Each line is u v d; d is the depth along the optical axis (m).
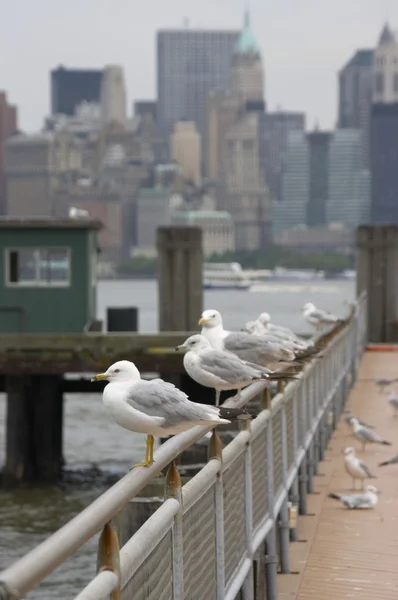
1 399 51.72
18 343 30.61
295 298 168.88
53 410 31.95
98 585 4.85
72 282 36.03
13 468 30.77
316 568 10.70
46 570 4.27
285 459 11.65
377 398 24.08
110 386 6.75
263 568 9.98
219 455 7.69
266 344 11.65
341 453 17.47
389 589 9.92
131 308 38.38
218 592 7.67
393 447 17.95
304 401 14.12
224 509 7.95
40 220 35.62
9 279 36.03
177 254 36.84
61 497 28.44
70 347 30.62
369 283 38.66
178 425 6.68
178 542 6.34
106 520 5.05
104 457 34.31
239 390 9.94
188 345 9.97
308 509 13.42
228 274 190.62
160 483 8.08
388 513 13.06
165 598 6.12
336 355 20.80
